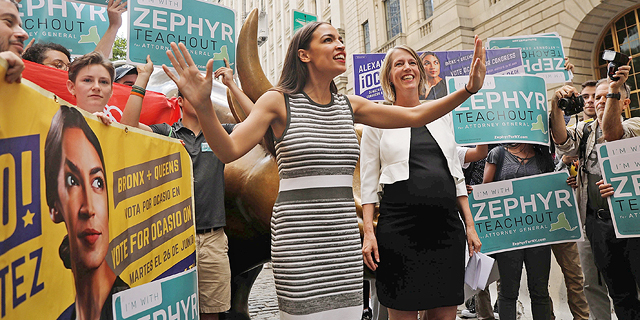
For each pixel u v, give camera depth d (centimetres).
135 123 239
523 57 425
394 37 1686
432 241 212
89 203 127
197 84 132
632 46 1048
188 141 262
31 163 99
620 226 273
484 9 1311
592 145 303
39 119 103
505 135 320
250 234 287
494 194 322
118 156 147
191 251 208
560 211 319
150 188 171
